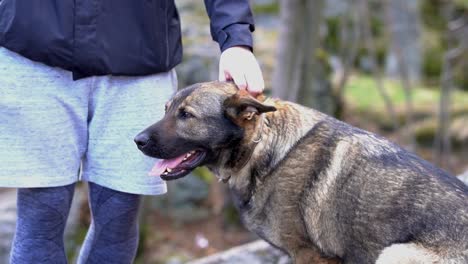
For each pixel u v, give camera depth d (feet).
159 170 10.59
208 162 11.09
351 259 10.81
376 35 39.17
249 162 11.08
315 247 11.07
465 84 36.04
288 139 11.05
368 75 37.55
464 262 9.88
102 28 10.00
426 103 33.12
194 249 24.39
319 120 11.29
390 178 10.57
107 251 11.08
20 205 10.54
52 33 9.77
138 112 10.64
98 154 10.65
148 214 25.49
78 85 10.22
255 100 10.41
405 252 10.17
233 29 10.50
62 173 10.37
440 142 28.71
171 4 10.81
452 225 10.08
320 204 10.85
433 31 41.65
